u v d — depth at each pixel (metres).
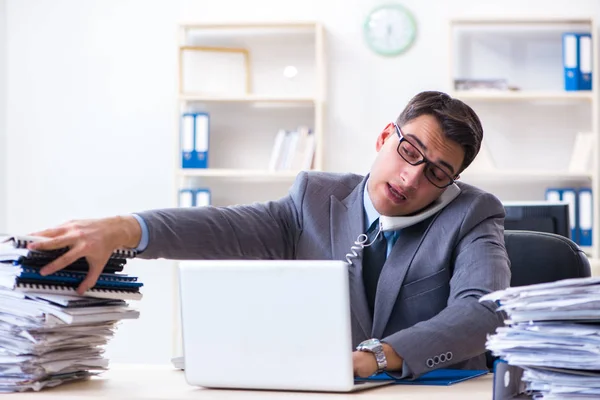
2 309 1.41
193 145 5.12
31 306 1.40
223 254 1.93
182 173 5.10
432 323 1.54
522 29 5.18
